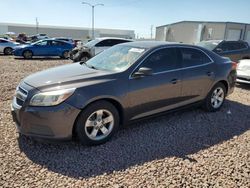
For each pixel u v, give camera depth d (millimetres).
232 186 3033
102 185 2986
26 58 18609
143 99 4266
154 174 3217
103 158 3551
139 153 3719
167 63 4598
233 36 40875
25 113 3557
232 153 3797
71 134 3641
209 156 3688
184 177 3170
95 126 3832
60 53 19562
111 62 4496
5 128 4387
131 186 2979
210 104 5477
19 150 3676
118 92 3930
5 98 6207
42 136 3545
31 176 3102
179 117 5219
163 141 4125
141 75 4109
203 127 4762
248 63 8344
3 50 21828
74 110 3559
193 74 4938
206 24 41906
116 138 4164
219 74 5430
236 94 7500
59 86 3615
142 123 4816
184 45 4973
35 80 3854
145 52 4383
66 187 2932
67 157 3543
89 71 4164
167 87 4551
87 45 13961
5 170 3191
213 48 10766
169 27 47906
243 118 5328
